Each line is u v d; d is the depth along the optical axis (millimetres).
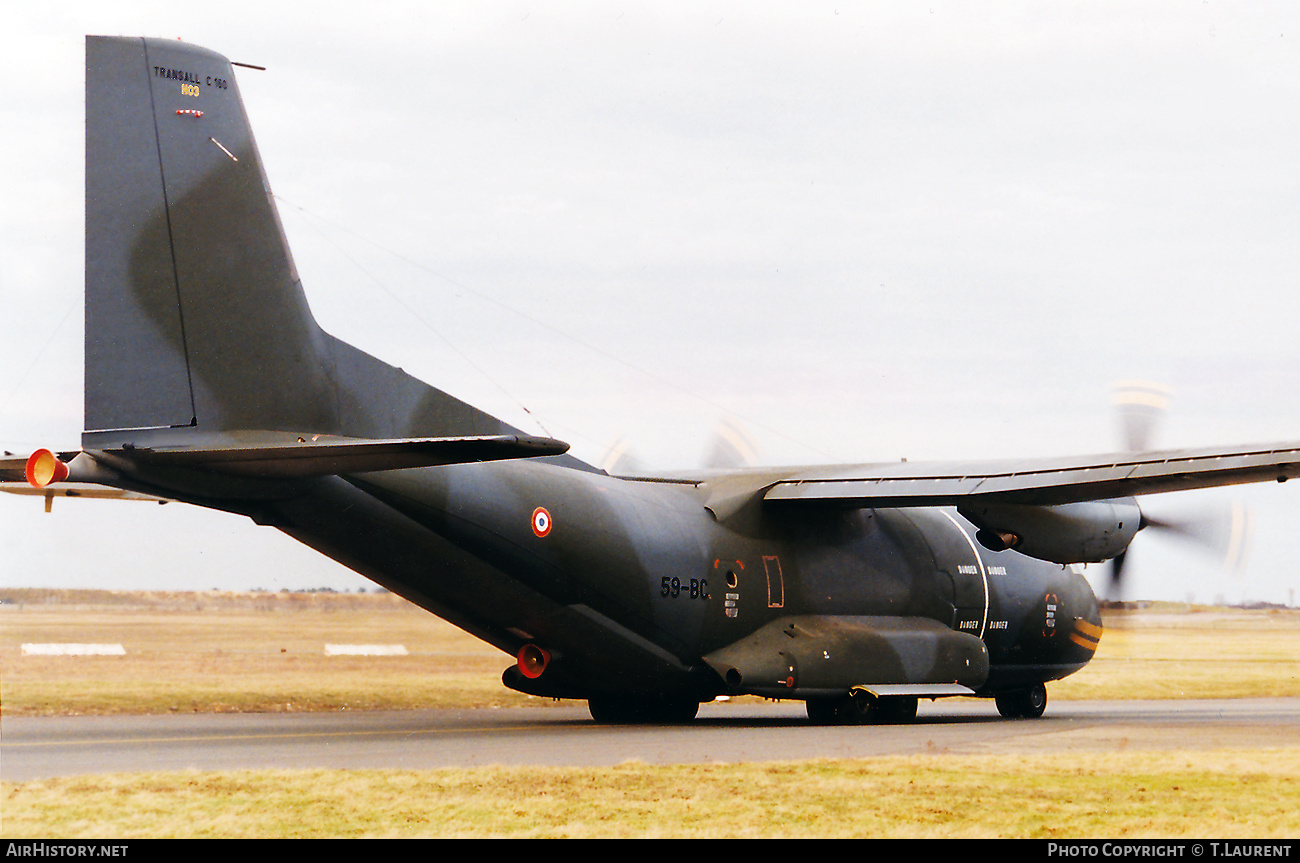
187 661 120938
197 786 45219
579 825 39969
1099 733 72438
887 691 80688
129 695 88375
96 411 57125
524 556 70312
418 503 65875
